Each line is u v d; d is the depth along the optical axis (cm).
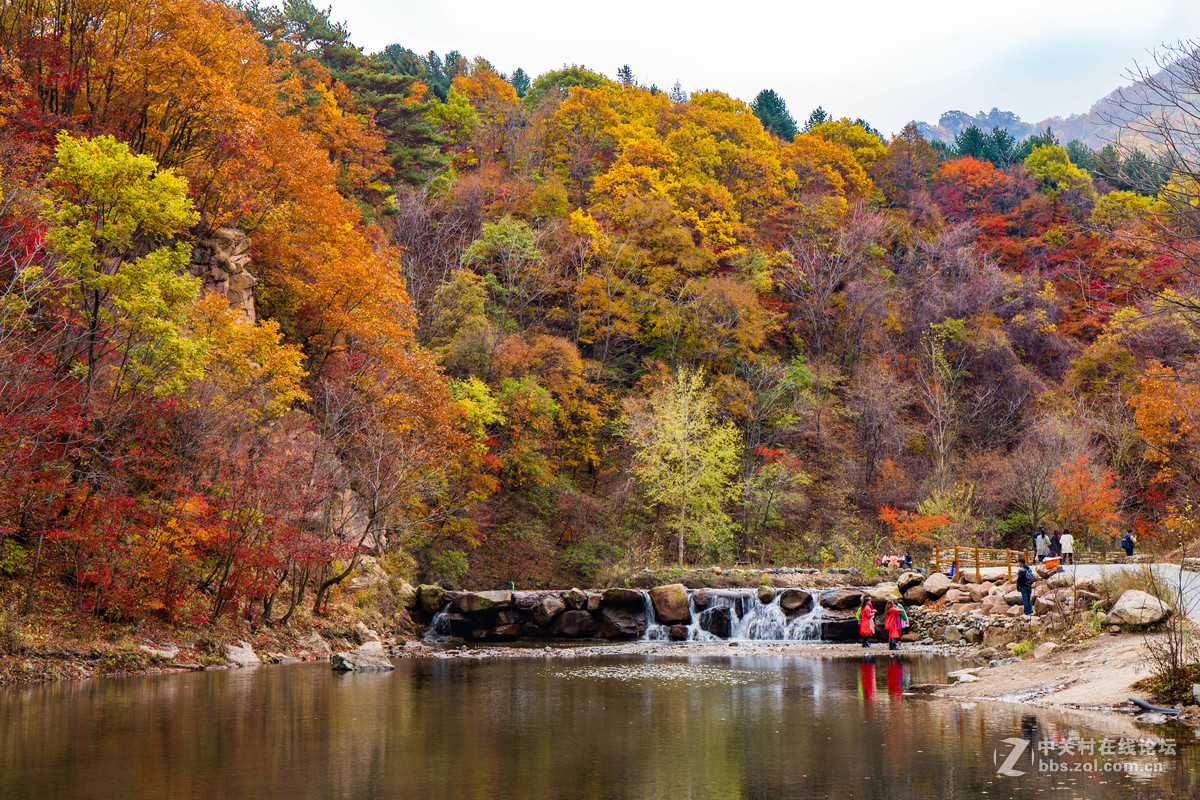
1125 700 1487
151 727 1384
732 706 1669
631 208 6625
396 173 6341
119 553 2288
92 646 2128
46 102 3234
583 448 5525
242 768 1093
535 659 2828
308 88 5956
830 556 5366
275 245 4025
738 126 8581
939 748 1199
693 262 6550
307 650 2675
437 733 1362
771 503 5516
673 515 5341
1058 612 2409
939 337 6756
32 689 1817
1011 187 8394
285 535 2573
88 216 2227
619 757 1173
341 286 3834
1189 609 1934
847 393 6544
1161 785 959
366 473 3212
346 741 1286
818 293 6812
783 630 3703
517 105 8688
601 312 6284
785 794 957
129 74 3206
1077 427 5138
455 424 4094
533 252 6012
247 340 2891
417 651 3094
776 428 6094
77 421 2056
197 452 2405
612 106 9225
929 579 3578
